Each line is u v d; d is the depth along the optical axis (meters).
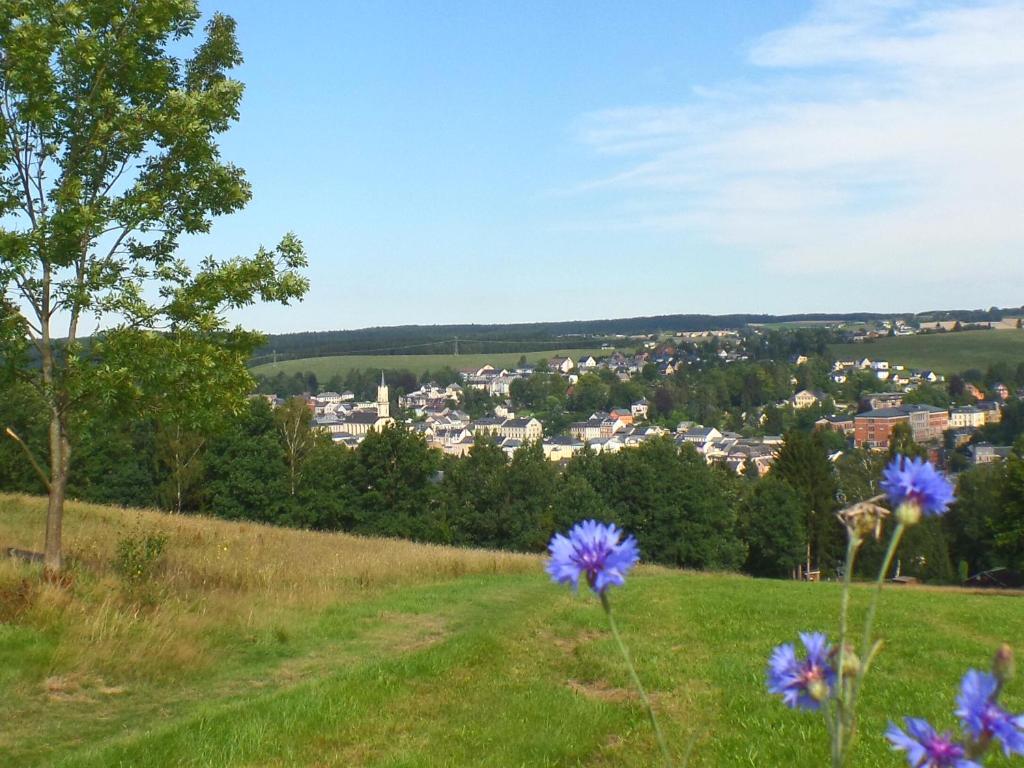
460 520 62.06
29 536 21.17
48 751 9.16
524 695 11.20
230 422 16.20
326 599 18.88
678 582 24.64
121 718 10.45
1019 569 45.88
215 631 14.64
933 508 2.02
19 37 13.77
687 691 11.53
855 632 15.99
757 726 9.79
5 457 47.12
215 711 9.98
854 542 2.12
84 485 51.59
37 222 14.11
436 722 9.87
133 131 14.67
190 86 16.22
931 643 14.94
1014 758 7.80
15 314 14.31
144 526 27.25
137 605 14.23
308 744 8.84
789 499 60.59
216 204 15.91
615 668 12.83
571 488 58.75
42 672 11.27
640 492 58.69
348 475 58.62
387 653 14.69
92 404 14.79
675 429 151.75
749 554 63.22
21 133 14.50
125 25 15.05
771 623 16.83
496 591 21.91
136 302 14.26
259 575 19.86
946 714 10.08
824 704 2.11
